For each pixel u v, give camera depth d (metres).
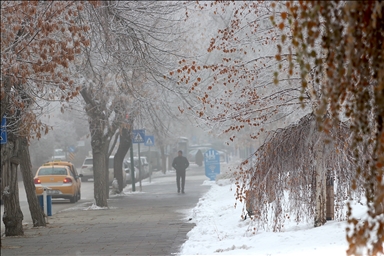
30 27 20.81
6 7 20.94
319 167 19.31
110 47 26.33
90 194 58.69
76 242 24.00
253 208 19.92
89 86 36.09
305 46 7.26
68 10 21.70
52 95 25.47
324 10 7.50
